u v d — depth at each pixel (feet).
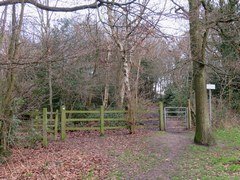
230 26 33.60
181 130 49.80
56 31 45.01
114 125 50.55
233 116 58.85
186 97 64.28
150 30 15.33
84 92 61.00
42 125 39.55
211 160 30.19
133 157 31.81
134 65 65.46
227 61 54.54
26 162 30.86
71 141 42.47
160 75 83.20
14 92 31.32
